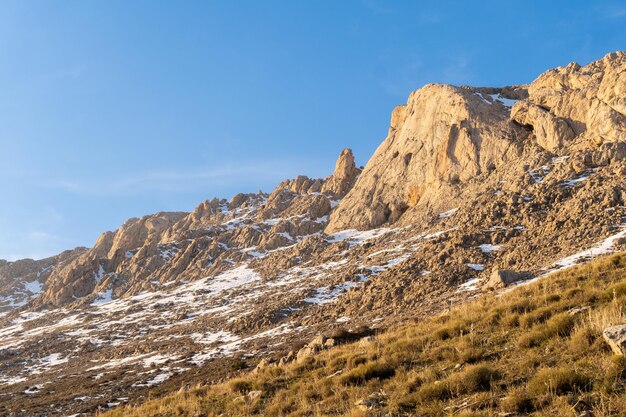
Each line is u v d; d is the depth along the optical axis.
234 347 59.28
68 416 36.50
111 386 48.16
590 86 97.56
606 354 11.94
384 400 13.37
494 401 11.36
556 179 82.44
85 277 159.75
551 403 10.51
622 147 80.50
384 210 125.38
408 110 147.38
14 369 72.62
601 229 60.16
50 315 130.12
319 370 19.16
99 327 96.69
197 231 168.62
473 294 49.25
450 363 15.03
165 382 45.56
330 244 117.69
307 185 196.62
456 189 106.81
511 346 15.12
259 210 185.38
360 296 68.50
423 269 70.94
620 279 20.28
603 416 9.31
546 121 98.81
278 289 93.06
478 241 73.44
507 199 83.31
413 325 24.14
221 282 115.75
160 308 102.50
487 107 119.81
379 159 144.50
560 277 24.56
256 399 17.62
